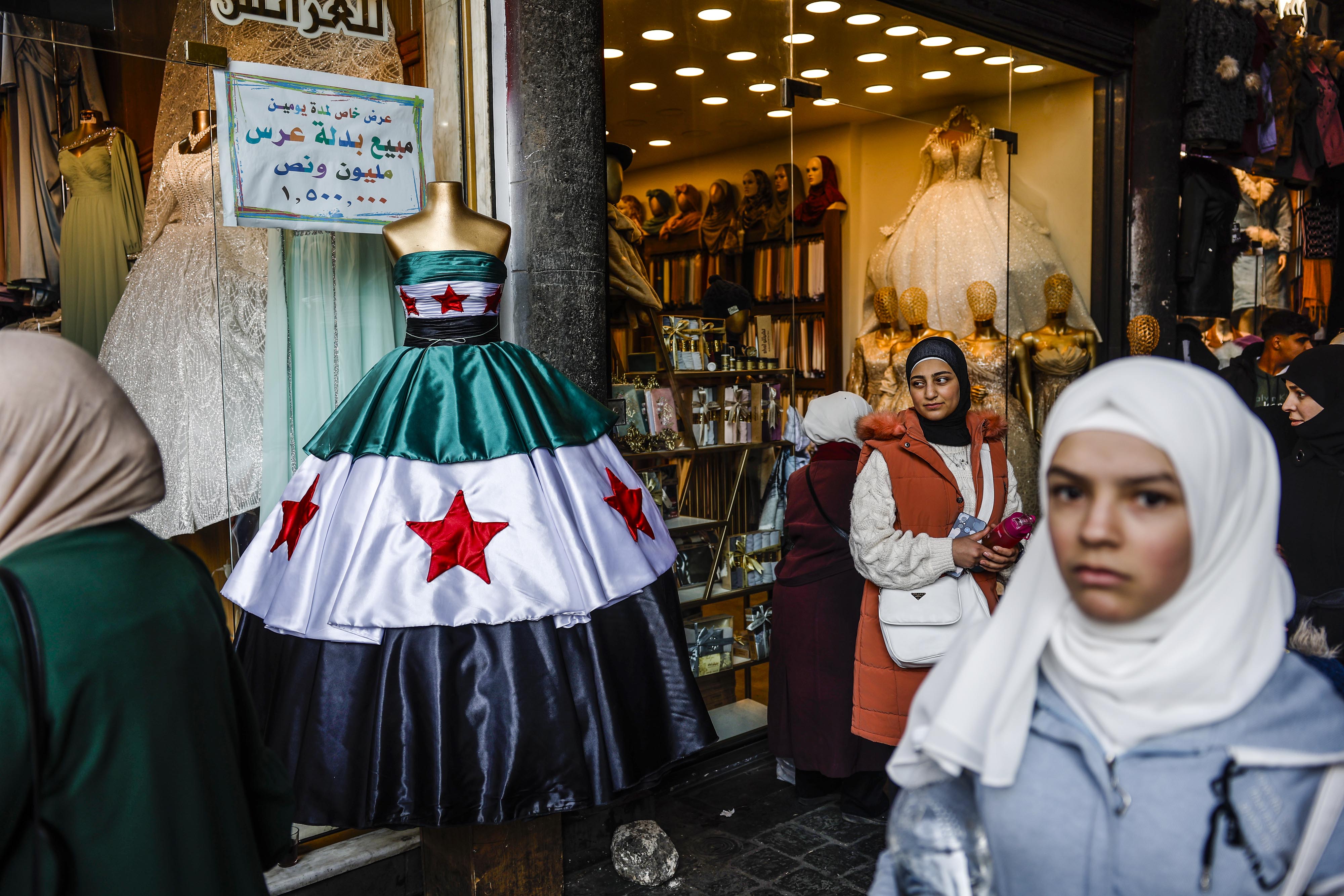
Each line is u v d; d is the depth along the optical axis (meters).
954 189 5.52
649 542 2.55
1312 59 6.18
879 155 5.44
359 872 2.75
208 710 1.23
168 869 1.12
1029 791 0.96
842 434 3.48
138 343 2.83
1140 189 5.43
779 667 3.49
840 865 3.12
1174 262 5.53
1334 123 6.41
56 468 1.15
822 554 3.39
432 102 3.02
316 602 2.25
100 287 2.86
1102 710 0.93
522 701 2.23
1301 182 6.77
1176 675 0.89
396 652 2.21
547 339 3.17
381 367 2.54
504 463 2.36
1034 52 4.95
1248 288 6.52
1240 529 0.88
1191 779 0.90
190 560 1.31
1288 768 0.90
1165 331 5.52
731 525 4.27
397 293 3.18
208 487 2.91
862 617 3.03
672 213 4.25
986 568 2.67
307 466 2.47
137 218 2.86
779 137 4.71
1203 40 5.28
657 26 3.95
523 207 3.15
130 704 1.11
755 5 4.18
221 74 2.63
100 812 1.08
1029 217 5.65
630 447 3.89
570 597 2.28
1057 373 5.62
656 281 4.19
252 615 2.48
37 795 1.05
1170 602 0.89
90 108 2.76
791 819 3.46
